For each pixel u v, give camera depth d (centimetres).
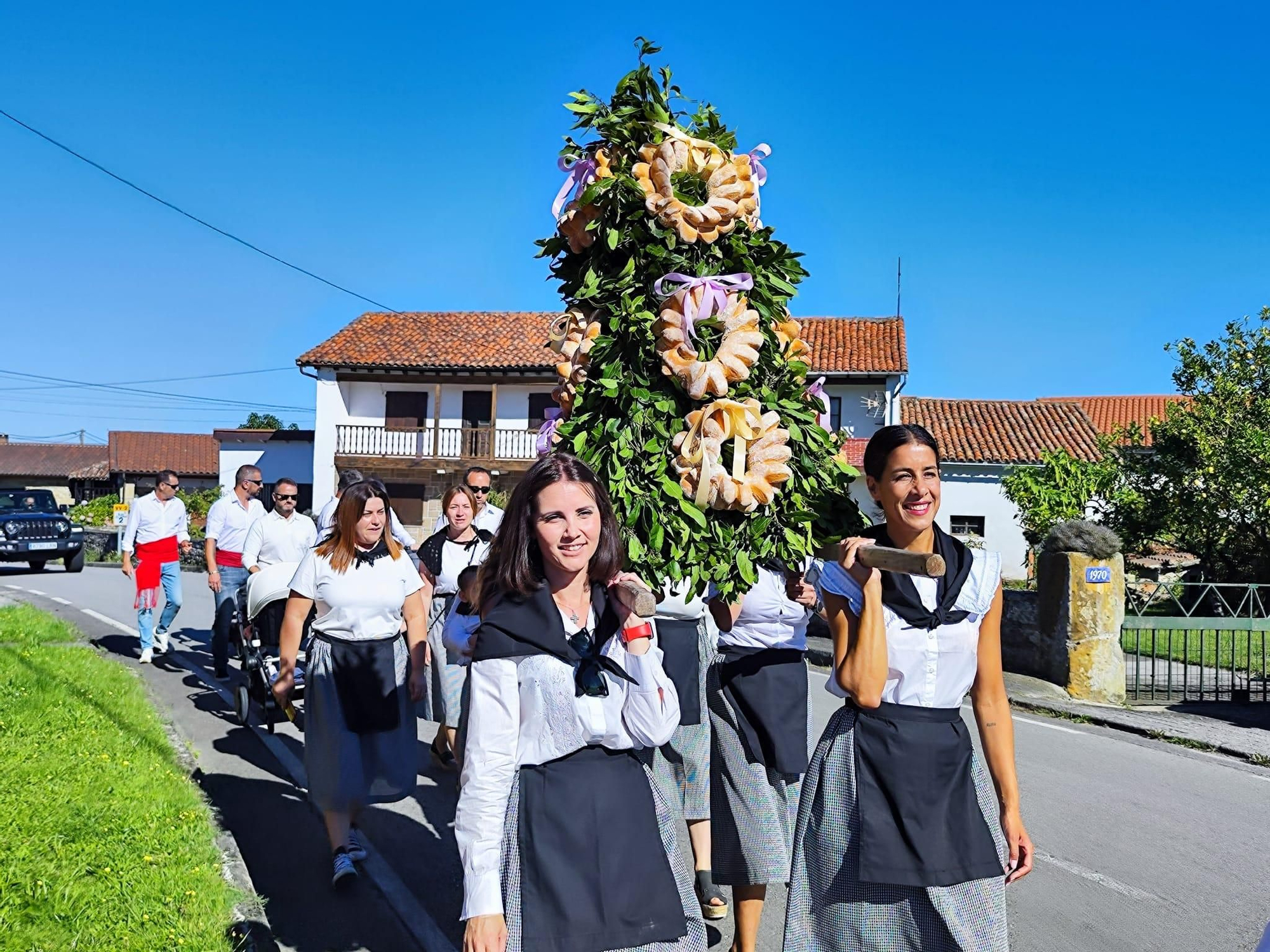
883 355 2725
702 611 460
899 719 285
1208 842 601
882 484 298
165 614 1085
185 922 395
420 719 853
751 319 357
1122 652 1116
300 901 476
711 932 458
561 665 256
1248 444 1560
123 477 4988
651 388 359
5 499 2555
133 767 586
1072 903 495
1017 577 2667
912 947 279
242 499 967
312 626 504
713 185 369
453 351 3080
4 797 509
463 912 244
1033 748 852
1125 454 1772
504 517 268
